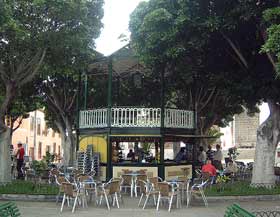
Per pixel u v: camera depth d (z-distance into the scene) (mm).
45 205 16047
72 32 18328
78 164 23047
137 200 17828
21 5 17500
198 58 19500
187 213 14445
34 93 29609
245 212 8797
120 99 28000
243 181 21656
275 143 19625
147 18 16953
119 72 25719
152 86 27328
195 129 24406
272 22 14039
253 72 19578
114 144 24594
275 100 19578
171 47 17453
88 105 28172
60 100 30484
